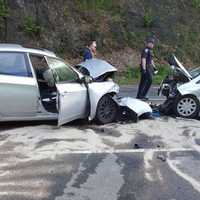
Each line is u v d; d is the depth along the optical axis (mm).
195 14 30438
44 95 9773
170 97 11773
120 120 10805
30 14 25172
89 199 5965
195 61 27812
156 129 10180
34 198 5949
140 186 6504
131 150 8367
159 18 28469
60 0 26578
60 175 6844
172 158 7957
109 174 6965
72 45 24984
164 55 26641
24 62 9461
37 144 8469
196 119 11641
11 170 7008
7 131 9375
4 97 9203
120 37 26375
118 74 23781
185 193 6297
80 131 9609
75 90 9773
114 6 27969
